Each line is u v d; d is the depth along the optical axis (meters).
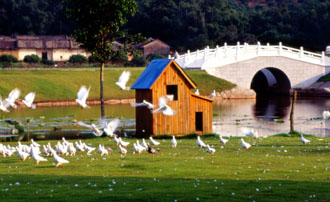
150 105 19.61
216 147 34.34
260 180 21.56
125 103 89.44
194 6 177.38
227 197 18.30
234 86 103.44
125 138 44.56
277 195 18.66
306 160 27.48
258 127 55.69
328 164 26.00
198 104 47.28
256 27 179.50
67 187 19.97
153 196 18.34
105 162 26.73
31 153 26.41
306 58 108.19
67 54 155.62
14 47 149.88
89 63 136.38
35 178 22.11
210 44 165.50
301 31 168.12
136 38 57.81
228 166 25.30
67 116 65.38
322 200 17.94
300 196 18.50
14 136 47.28
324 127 55.47
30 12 179.75
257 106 83.69
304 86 108.62
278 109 77.88
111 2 52.81
